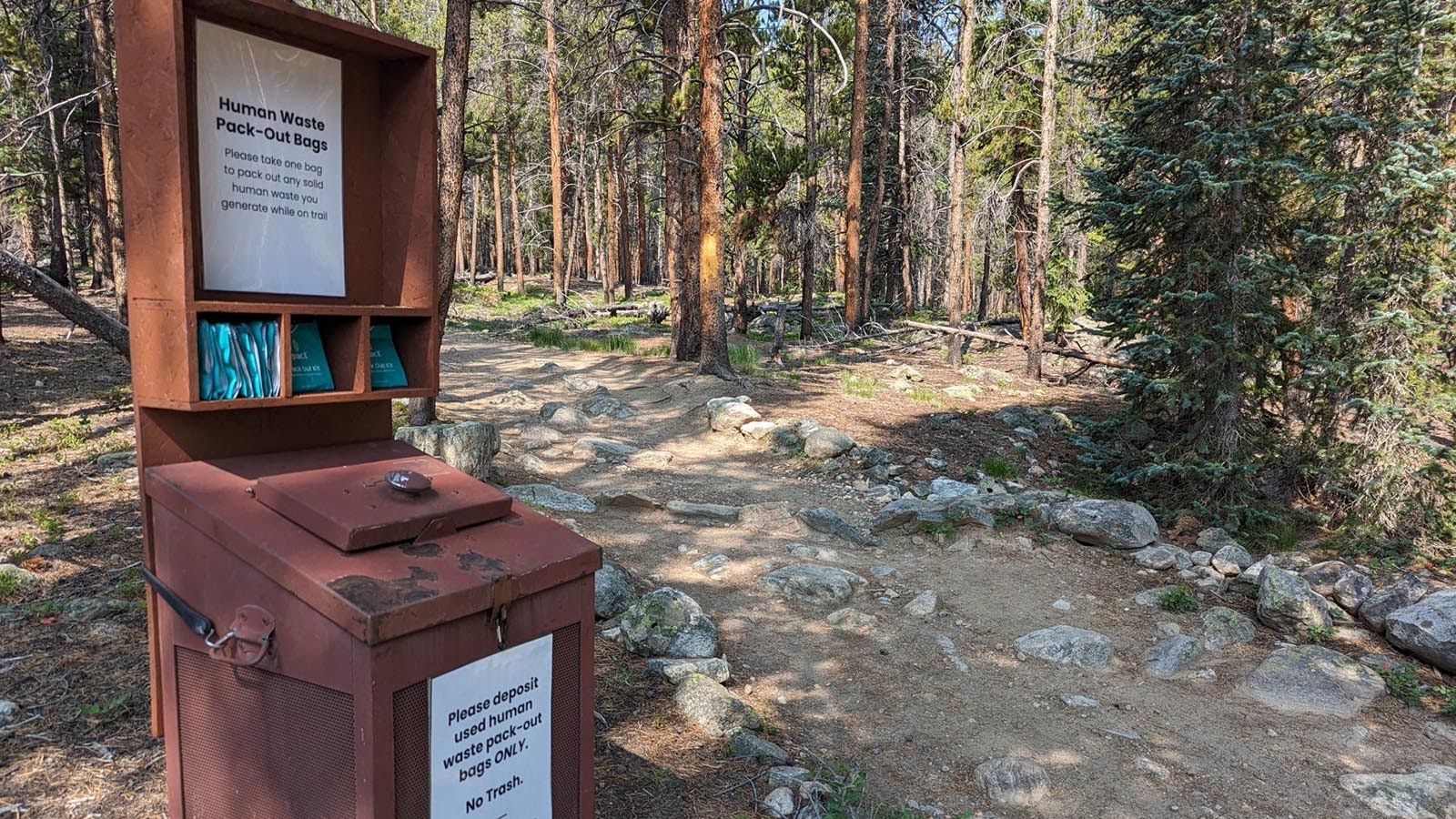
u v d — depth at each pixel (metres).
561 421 11.84
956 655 5.74
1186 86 9.42
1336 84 9.10
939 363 20.44
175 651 2.44
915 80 27.55
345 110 2.83
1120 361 16.67
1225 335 9.19
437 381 2.91
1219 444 9.50
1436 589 6.74
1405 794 4.37
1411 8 8.34
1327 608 6.66
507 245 58.69
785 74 23.20
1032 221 22.58
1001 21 22.41
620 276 48.28
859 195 22.11
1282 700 5.41
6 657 3.97
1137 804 4.25
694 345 17.33
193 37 2.36
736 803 3.68
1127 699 5.36
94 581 4.93
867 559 7.43
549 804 2.53
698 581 6.61
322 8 12.74
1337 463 9.38
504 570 2.28
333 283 2.81
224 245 2.48
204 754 2.42
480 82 20.91
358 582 2.04
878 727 4.77
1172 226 9.82
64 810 2.98
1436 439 10.34
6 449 7.57
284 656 2.15
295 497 2.28
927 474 10.30
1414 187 8.46
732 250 23.25
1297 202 9.99
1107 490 10.47
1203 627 6.41
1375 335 9.05
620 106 21.31
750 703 4.82
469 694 2.22
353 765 2.05
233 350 2.39
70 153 24.75
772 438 11.18
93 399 9.95
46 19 12.75
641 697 4.56
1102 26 17.38
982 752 4.62
